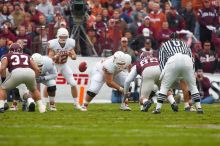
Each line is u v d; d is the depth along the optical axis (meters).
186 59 35.50
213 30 57.66
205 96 52.12
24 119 32.41
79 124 30.28
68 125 29.73
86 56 51.00
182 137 25.58
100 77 39.75
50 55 40.97
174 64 35.44
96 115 35.66
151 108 42.09
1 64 36.09
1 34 51.00
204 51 54.31
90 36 52.31
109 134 26.38
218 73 54.75
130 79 38.88
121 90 39.66
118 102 50.72
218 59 55.34
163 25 55.09
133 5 60.72
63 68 41.25
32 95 38.94
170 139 24.98
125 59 38.88
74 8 50.12
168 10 58.25
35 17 55.06
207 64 54.09
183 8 59.06
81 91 47.19
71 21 51.62
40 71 38.72
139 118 33.69
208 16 57.88
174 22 56.81
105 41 52.41
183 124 30.61
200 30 58.25
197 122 31.70
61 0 58.75
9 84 36.25
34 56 39.00
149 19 54.88
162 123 31.03
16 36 51.28
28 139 24.69
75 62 49.84
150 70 38.00
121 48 51.12
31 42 51.47
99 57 51.00
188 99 39.38
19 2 56.97
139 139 24.92
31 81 36.38
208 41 56.69
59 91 50.66
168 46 35.97
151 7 58.88
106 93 51.62
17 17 54.59
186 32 55.41
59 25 50.81
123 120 32.50
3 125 29.38
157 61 38.44
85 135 26.03
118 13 55.09
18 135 25.86
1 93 36.41
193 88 36.44
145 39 53.34
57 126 29.23
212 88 53.19
